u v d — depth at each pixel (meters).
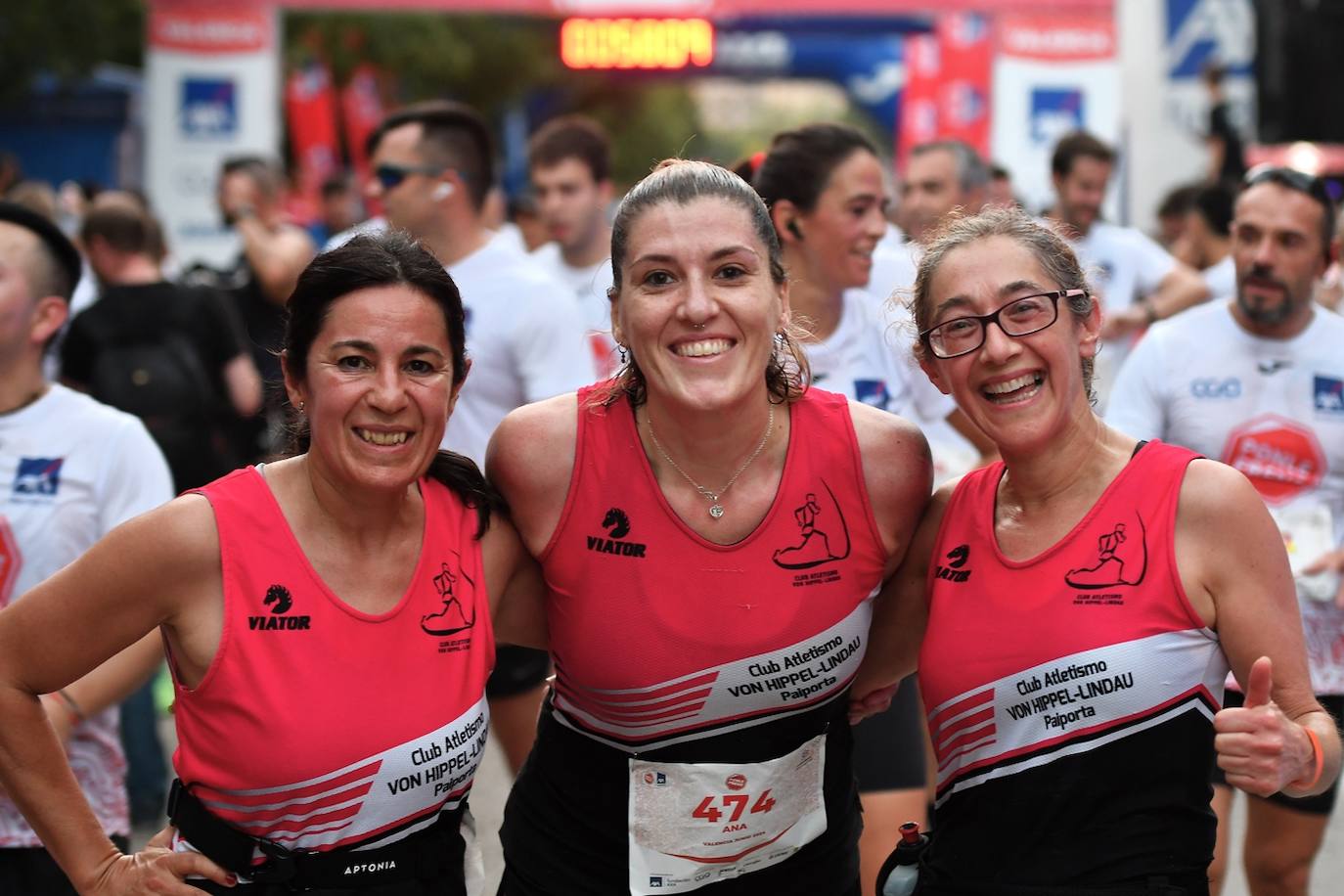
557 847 2.92
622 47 15.25
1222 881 3.67
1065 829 2.51
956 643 2.62
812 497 2.74
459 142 4.73
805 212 4.00
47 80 16.33
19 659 2.51
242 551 2.48
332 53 19.81
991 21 14.30
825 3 14.54
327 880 2.50
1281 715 2.35
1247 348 4.07
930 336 2.70
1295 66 7.94
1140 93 12.18
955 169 5.84
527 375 4.61
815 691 2.79
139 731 5.59
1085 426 2.63
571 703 2.88
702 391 2.60
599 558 2.74
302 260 7.67
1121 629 2.48
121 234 5.99
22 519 3.30
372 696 2.49
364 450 2.48
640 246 2.62
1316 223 3.92
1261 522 2.50
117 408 5.87
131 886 2.53
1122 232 7.43
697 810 2.79
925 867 2.70
